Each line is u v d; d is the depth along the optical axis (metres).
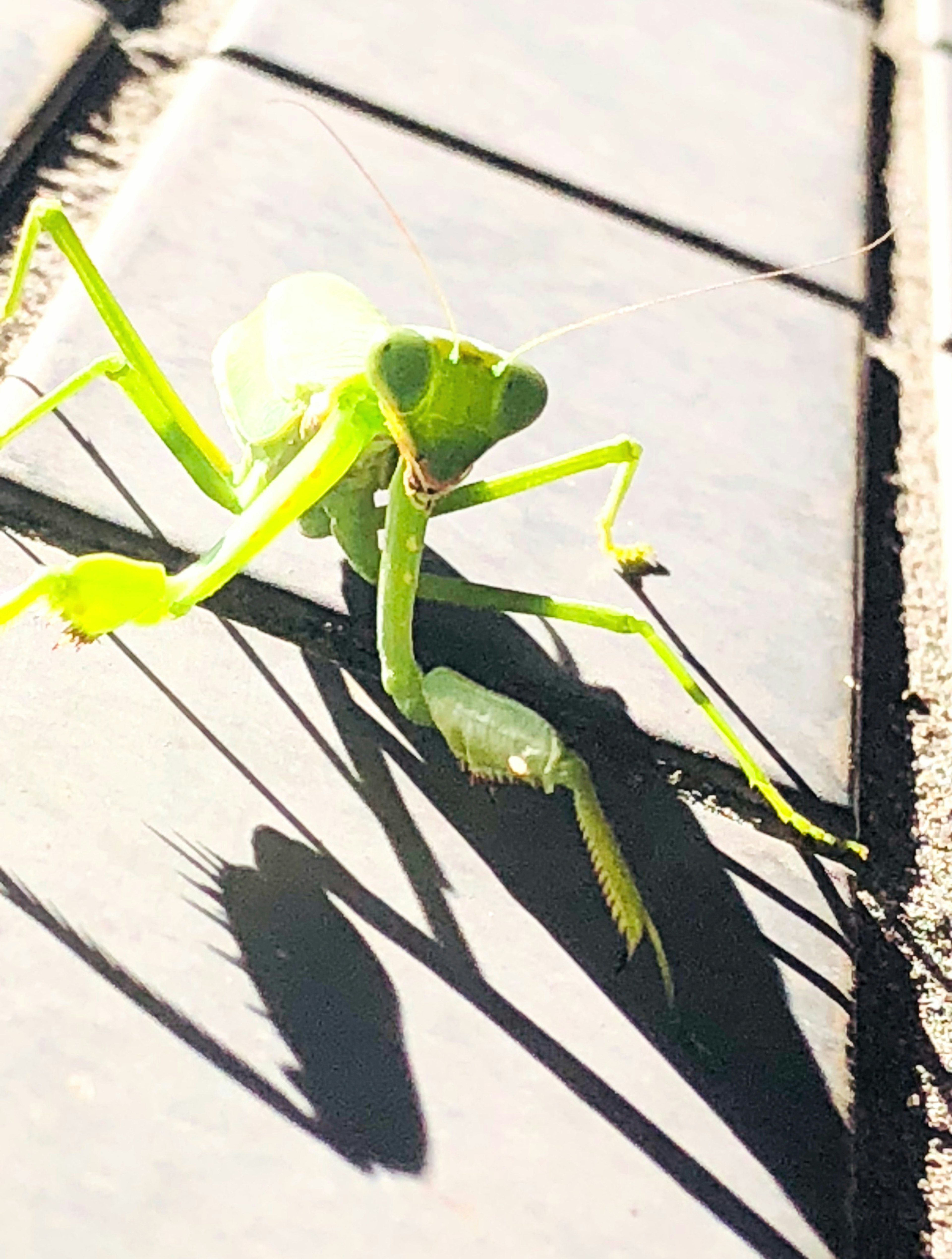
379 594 0.09
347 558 0.09
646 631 0.09
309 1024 0.08
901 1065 0.09
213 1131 0.07
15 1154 0.07
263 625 0.09
